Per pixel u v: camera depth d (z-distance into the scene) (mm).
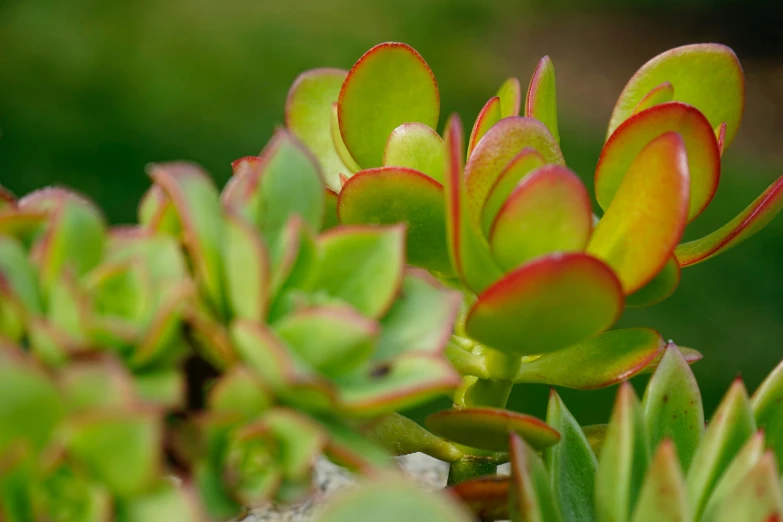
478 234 524
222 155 1753
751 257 1644
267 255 459
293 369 453
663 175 504
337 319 459
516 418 509
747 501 488
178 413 479
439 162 539
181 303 461
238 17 2498
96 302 460
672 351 543
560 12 2967
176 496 450
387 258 476
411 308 482
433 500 440
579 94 2512
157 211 479
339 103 555
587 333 500
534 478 508
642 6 3055
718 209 1839
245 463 460
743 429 518
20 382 447
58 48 2146
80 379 448
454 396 562
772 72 2766
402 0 2773
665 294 536
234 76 2143
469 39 2676
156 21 2383
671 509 490
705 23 2986
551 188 497
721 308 1486
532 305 493
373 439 549
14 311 461
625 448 508
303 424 456
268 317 470
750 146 2281
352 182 526
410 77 554
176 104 1958
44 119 1802
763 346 1397
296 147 484
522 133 523
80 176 1585
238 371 458
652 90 549
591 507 537
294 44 2395
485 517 528
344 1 2713
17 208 487
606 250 517
